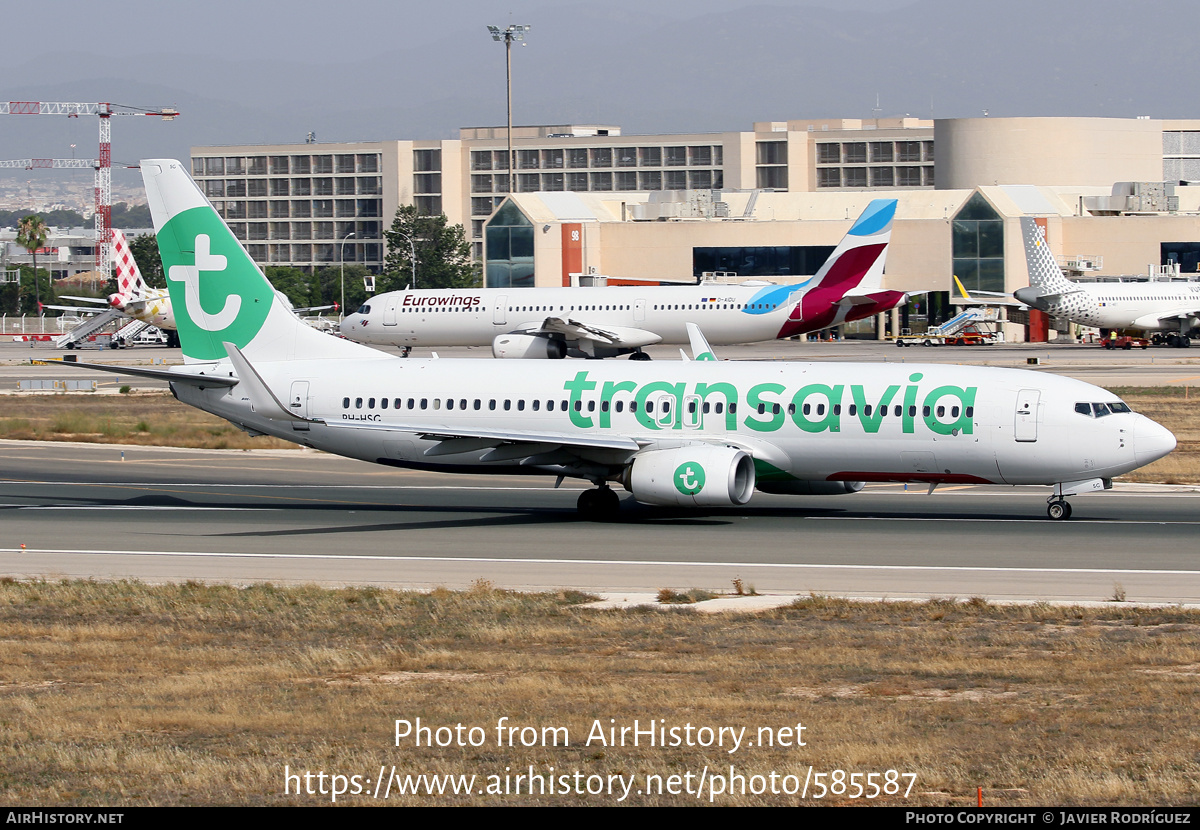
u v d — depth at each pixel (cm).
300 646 10069
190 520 16975
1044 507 17312
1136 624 10406
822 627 10431
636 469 15738
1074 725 7538
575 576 12950
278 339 18375
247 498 19012
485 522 16588
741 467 15988
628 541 14962
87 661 9625
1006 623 10531
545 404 16862
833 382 16038
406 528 16162
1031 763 6819
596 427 16662
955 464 15612
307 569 13550
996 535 15000
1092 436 15050
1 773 6888
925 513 16862
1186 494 18512
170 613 11319
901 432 15650
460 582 12775
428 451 16775
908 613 10919
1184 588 11931
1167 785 6469
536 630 10400
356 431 17600
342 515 17325
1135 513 16675
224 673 9175
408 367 17788
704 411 16338
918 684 8569
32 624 10938
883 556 13762
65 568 13725
